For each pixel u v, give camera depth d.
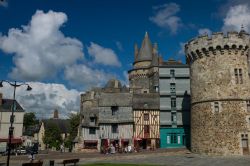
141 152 34.84
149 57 56.50
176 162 25.00
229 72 29.72
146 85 53.72
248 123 28.86
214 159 25.83
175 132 43.84
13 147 45.44
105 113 43.66
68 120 70.25
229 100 29.30
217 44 29.97
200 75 31.47
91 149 43.00
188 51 33.12
